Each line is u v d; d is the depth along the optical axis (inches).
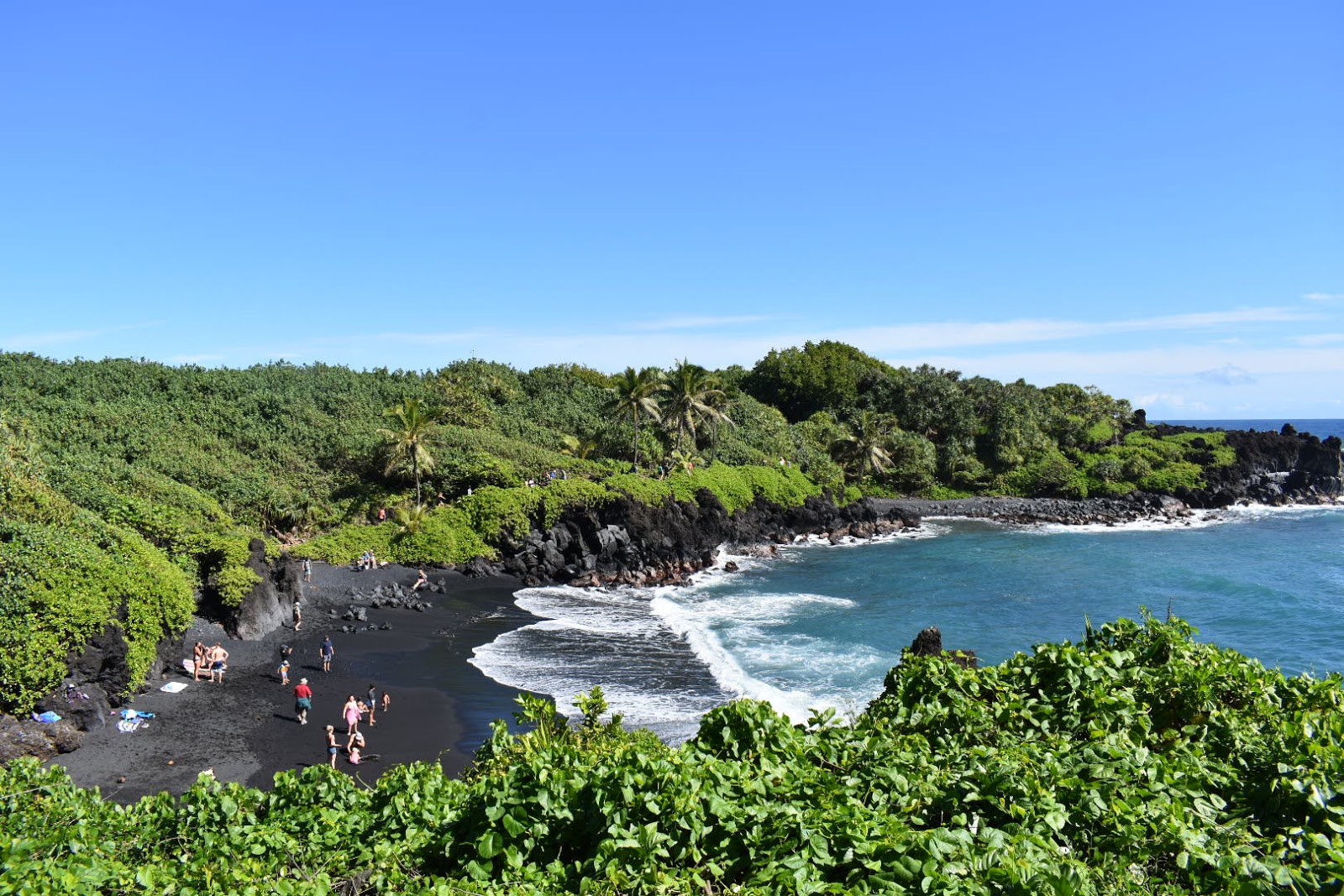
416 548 1966.0
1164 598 1876.2
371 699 1058.1
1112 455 3905.0
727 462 2994.6
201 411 2450.8
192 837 423.2
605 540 2054.6
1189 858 277.4
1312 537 2878.9
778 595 1918.1
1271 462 3951.8
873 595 1927.9
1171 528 3110.2
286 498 2082.9
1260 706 401.1
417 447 2122.3
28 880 331.3
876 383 4446.4
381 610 1625.2
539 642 1450.5
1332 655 1412.4
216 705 1074.7
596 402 3339.1
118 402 2391.7
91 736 952.9
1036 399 4362.7
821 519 2908.5
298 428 2460.6
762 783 330.3
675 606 1764.3
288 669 1238.9
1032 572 2215.8
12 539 1042.7
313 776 477.7
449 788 440.1
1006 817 311.6
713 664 1315.2
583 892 287.3
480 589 1871.3
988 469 3949.3
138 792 826.2
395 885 328.5
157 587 1161.4
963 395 4256.9
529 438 2847.0
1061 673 432.8
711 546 2378.2
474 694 1162.0
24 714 915.4
